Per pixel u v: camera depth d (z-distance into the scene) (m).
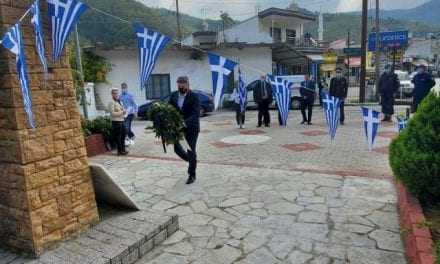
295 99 17.67
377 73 20.81
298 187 5.68
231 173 6.65
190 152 6.12
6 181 3.52
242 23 28.27
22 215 3.49
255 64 20.83
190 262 3.67
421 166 3.88
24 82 2.94
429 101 4.23
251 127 12.72
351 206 4.82
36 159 3.49
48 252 3.57
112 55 19.08
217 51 20.45
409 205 3.91
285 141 9.72
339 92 11.98
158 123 5.77
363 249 3.73
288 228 4.29
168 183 6.25
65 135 3.78
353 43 50.19
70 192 3.84
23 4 3.38
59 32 3.20
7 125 3.39
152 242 3.96
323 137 10.00
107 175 4.14
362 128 11.19
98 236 3.88
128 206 4.53
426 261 2.79
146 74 3.53
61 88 3.74
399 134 4.69
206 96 17.42
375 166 6.82
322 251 3.74
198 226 4.48
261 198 5.29
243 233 4.23
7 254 3.58
